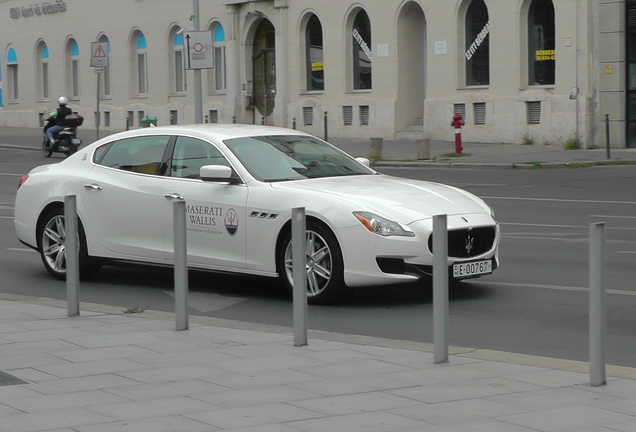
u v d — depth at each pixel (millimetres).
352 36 36812
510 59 31578
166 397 6395
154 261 10914
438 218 7223
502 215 17266
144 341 8125
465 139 33062
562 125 30219
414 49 35406
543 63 31125
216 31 42281
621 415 5898
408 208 9734
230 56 41031
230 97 41125
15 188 23547
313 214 9758
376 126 35781
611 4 29234
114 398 6383
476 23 32875
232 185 10391
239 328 8734
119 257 11156
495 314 9438
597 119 29797
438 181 23234
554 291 10500
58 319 9117
